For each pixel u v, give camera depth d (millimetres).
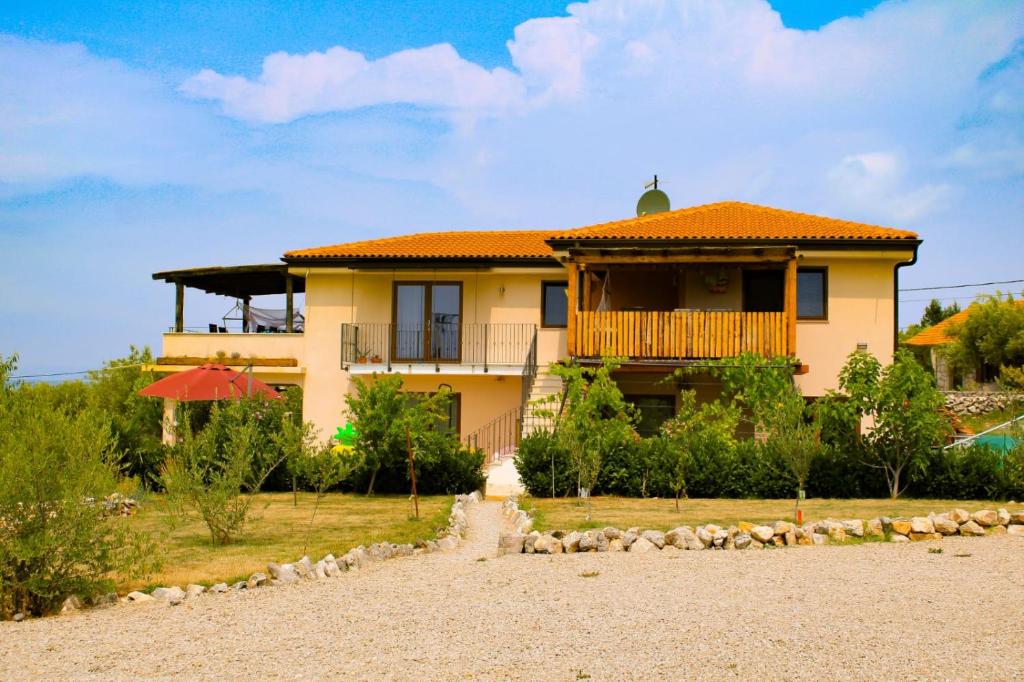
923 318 61500
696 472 17469
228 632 8016
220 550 11758
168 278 28344
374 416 19234
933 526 12836
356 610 8805
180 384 21031
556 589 9617
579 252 21641
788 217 24516
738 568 10641
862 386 17312
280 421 20453
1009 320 36094
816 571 10367
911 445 16844
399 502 17594
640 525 13234
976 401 33531
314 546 11992
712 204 27078
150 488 18922
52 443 9141
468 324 25406
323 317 26188
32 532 8938
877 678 6422
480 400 25188
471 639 7656
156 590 9461
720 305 23453
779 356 20734
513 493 19625
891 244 21828
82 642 7738
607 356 20172
